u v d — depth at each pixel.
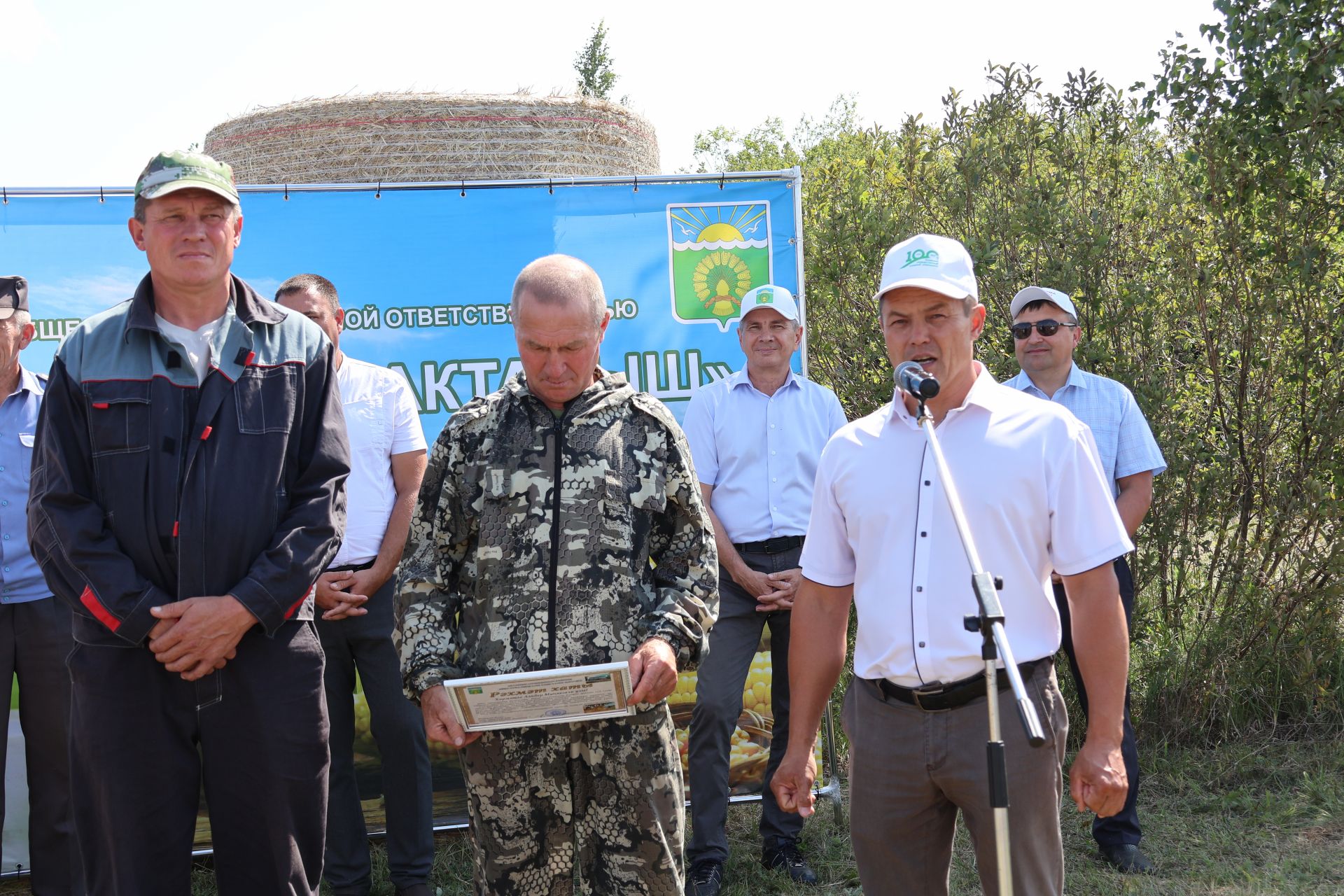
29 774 3.84
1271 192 5.14
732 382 4.39
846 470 2.51
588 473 2.52
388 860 3.95
